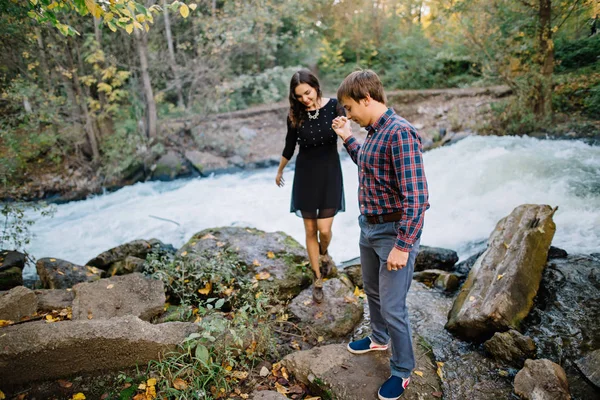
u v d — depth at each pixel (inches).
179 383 87.6
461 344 106.7
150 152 342.6
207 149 362.3
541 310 111.6
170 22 365.1
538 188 197.0
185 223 235.8
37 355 87.2
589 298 112.1
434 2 306.8
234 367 96.3
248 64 446.0
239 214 240.2
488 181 216.7
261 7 357.7
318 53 472.7
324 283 131.0
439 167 251.3
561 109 268.8
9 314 109.0
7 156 285.3
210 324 96.0
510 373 93.6
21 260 169.0
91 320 95.4
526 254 121.5
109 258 167.9
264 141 377.7
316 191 112.1
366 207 79.8
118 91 316.2
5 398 85.2
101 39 317.1
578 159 218.7
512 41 278.5
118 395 86.3
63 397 86.1
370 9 487.5
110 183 327.9
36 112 282.0
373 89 74.8
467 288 120.6
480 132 309.3
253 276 131.3
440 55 399.5
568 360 94.3
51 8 107.3
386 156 73.0
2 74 263.3
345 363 93.3
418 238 74.7
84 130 332.8
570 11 231.6
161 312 116.9
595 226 159.3
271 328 111.8
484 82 381.4
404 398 83.7
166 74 394.0
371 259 86.0
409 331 82.1
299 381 93.0
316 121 108.5
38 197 309.9
